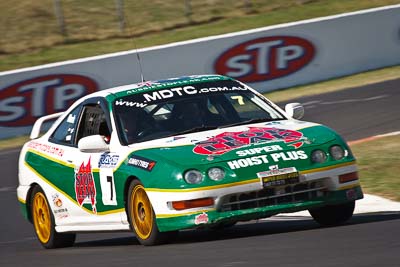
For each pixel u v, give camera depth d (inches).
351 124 1396.4
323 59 2017.7
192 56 1905.8
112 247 717.3
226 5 2546.8
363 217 715.4
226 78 758.5
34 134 848.3
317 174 626.2
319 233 605.3
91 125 743.7
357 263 451.5
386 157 1039.6
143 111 705.6
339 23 2031.3
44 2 2529.5
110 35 2357.3
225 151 631.8
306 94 1845.5
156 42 2309.3
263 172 614.2
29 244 845.8
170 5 2539.4
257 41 1952.5
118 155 676.1
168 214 616.7
